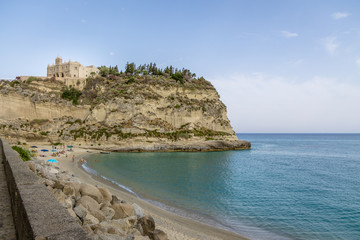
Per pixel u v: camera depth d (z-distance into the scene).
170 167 58.41
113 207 12.52
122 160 68.31
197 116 112.44
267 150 116.19
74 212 10.27
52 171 25.53
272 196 32.66
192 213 24.12
